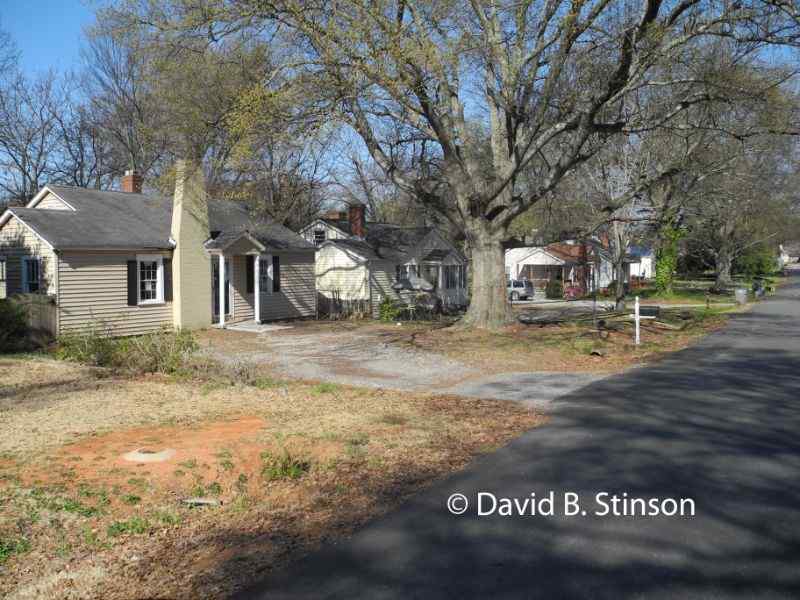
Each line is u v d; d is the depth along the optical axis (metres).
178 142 25.50
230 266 26.00
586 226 28.02
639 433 8.56
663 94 22.50
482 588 4.49
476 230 22.02
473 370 14.77
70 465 7.32
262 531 5.76
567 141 23.50
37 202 23.97
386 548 5.21
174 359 14.38
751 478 6.69
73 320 20.45
